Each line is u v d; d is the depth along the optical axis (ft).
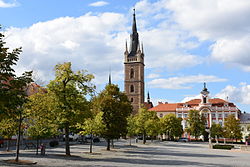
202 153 146.61
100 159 95.81
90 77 106.52
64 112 98.22
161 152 145.59
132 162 88.28
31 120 86.94
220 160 106.01
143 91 483.51
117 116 135.74
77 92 103.60
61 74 103.24
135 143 250.98
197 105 401.29
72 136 263.08
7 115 54.54
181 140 329.93
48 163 77.30
